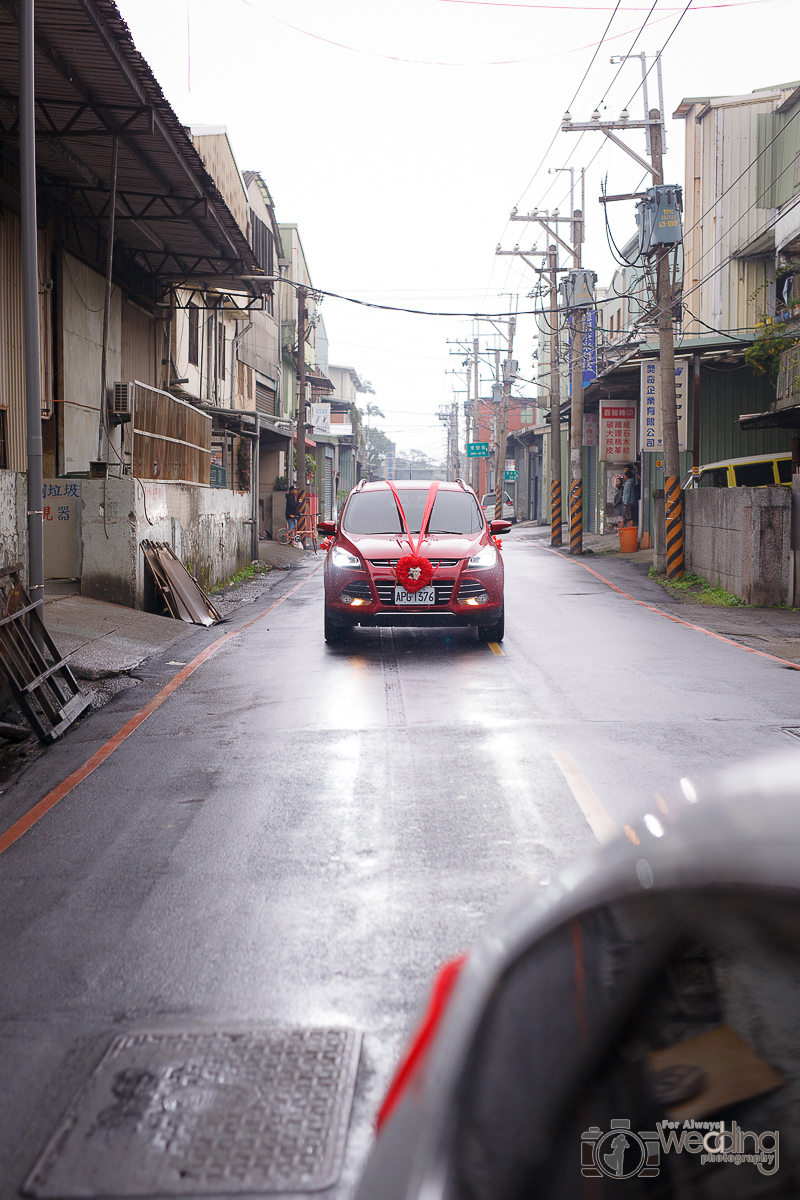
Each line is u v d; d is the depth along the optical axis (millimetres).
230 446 26578
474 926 4410
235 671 11211
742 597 17625
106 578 14453
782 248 21250
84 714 9281
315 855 5363
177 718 8961
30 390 9641
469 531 13000
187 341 26109
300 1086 3209
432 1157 1428
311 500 47781
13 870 5301
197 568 18969
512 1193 1373
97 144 13992
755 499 17234
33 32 9688
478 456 70125
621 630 14234
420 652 12211
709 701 9250
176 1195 2730
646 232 21359
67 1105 3158
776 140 27844
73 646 11492
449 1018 1629
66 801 6559
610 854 1701
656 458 30094
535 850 5336
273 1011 3715
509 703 9188
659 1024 1401
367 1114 3064
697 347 25109
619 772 6816
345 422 67250
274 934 4387
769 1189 1285
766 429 28266
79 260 17188
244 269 21453
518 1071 1465
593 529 42156
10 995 3896
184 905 4738
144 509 15039
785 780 1639
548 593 19281
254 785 6750
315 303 52812
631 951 1476
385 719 8625
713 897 1424
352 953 4176
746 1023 1341
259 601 18734
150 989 3912
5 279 14102
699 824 1587
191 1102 3139
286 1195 2715
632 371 28453
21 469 14688
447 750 7531
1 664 8430
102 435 18422
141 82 12102
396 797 6363
